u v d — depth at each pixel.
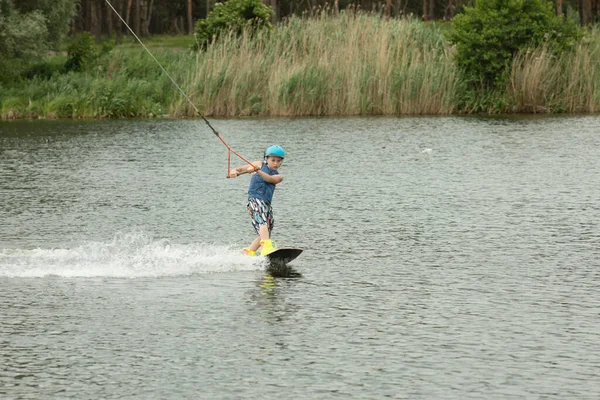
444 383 12.66
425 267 19.45
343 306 16.44
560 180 32.19
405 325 15.31
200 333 14.91
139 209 26.73
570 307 16.36
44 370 13.27
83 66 73.44
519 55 64.50
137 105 63.47
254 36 68.12
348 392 12.33
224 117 61.59
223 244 21.75
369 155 39.75
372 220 24.88
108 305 16.50
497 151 40.81
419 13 137.00
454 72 63.97
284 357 13.75
